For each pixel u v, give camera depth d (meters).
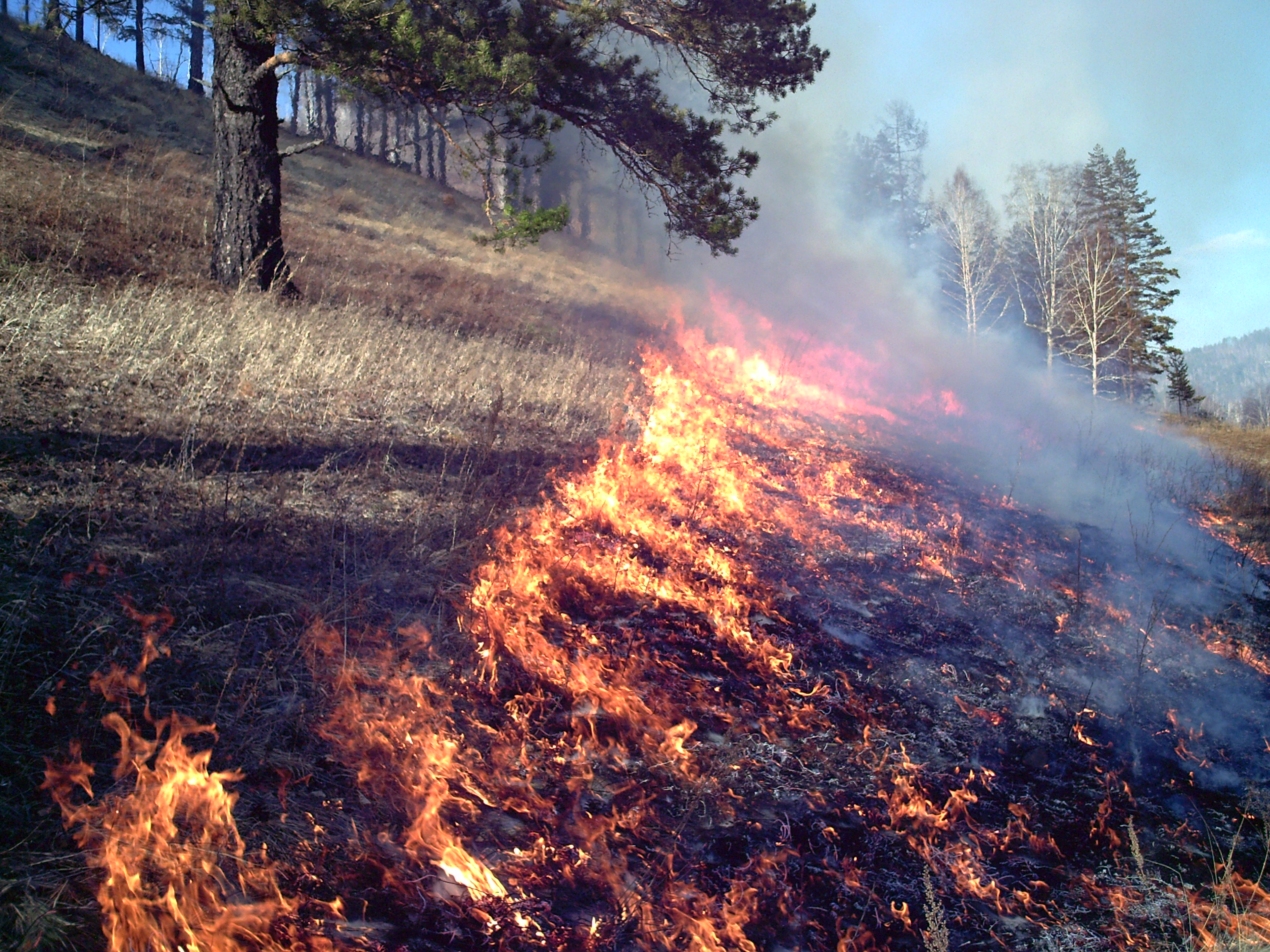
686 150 11.23
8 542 3.29
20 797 2.17
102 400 5.34
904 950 2.63
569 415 8.57
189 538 3.72
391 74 8.97
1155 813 3.67
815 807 3.27
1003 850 3.26
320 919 2.14
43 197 10.98
